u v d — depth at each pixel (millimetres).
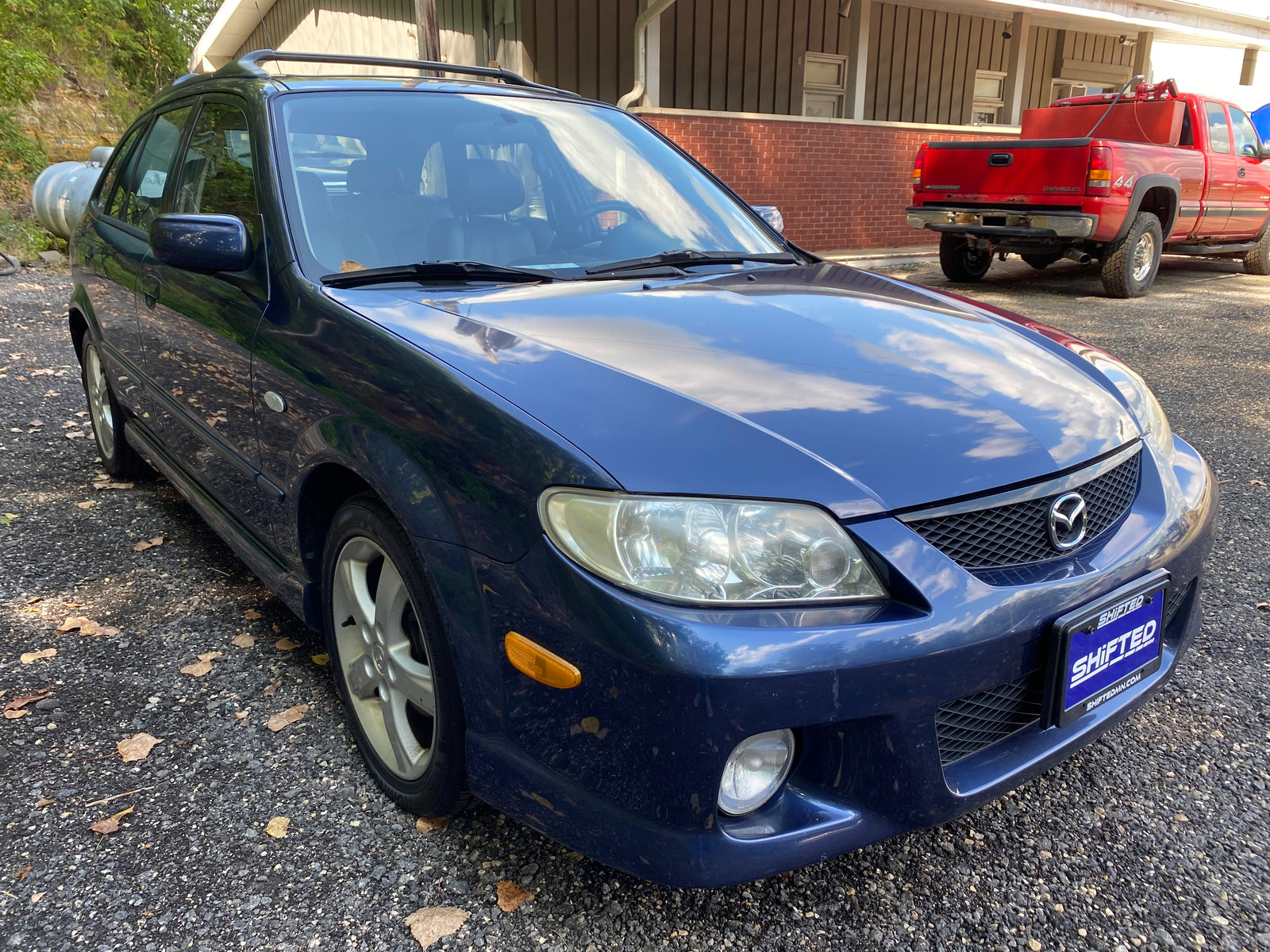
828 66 13195
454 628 1683
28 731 2285
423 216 2506
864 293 2471
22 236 10031
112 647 2693
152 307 2990
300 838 1951
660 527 1461
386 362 1864
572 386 1683
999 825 2033
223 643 2730
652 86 10344
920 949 1702
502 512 1582
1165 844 1975
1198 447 4637
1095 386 2082
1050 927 1755
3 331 6859
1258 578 3223
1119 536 1854
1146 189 8828
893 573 1523
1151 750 2295
